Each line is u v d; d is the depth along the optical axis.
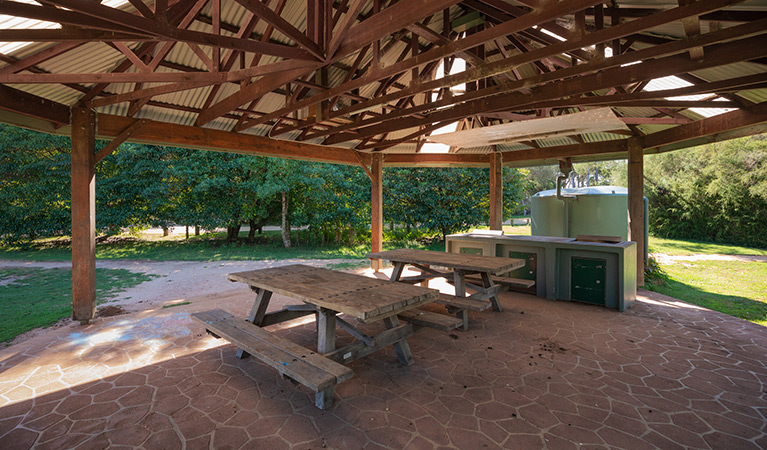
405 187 12.85
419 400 2.70
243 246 14.25
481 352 3.61
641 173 6.84
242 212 13.48
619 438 2.24
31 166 12.09
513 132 6.09
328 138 7.86
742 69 4.20
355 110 4.81
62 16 1.93
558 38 4.13
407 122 6.18
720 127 5.31
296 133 7.29
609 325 4.44
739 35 2.56
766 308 5.73
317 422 2.42
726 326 4.41
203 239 16.19
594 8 3.38
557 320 4.64
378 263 8.69
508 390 2.85
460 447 2.15
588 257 5.36
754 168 14.35
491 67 3.32
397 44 5.47
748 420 2.43
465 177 12.70
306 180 11.98
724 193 15.07
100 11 1.88
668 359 3.43
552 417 2.47
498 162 8.88
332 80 5.90
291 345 2.73
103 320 4.83
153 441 2.22
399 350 3.35
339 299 2.78
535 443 2.19
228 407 2.62
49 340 4.06
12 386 2.95
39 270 9.35
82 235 4.70
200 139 6.24
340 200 13.53
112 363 3.40
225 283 7.56
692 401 2.68
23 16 1.81
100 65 4.25
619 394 2.78
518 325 4.44
